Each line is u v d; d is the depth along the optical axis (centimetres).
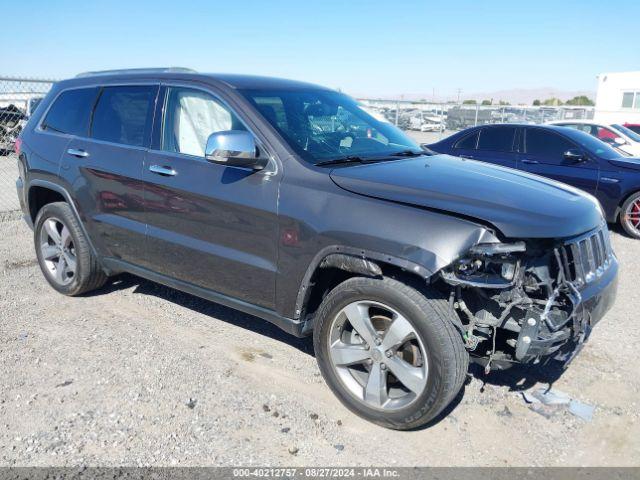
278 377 380
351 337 338
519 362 307
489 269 298
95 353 407
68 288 502
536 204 314
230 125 379
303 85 447
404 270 310
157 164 407
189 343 427
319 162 351
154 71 444
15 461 293
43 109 518
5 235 733
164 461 296
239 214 361
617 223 902
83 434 315
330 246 321
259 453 304
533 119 2309
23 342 422
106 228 450
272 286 355
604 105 3036
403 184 322
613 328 469
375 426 330
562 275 304
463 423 335
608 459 306
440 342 292
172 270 414
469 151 922
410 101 2119
